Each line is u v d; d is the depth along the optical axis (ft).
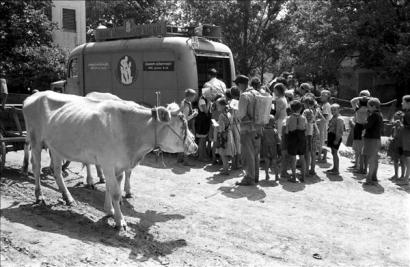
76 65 46.60
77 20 92.12
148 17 126.93
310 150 32.35
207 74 43.75
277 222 22.63
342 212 24.41
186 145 21.29
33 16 63.77
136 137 21.24
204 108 36.81
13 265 16.89
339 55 107.76
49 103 23.52
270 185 29.96
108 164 20.58
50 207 23.76
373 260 18.21
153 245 19.22
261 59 151.12
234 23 142.10
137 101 41.09
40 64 69.10
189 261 17.71
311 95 34.58
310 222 22.72
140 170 33.91
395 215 23.99
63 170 31.76
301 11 112.57
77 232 20.49
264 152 31.22
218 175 32.76
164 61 38.88
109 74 43.27
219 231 21.20
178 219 22.80
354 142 34.09
